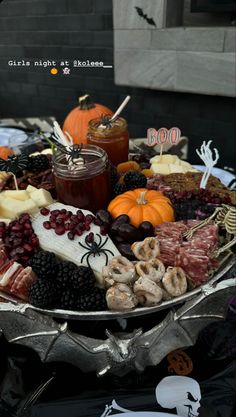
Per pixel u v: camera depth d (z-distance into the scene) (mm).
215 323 826
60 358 717
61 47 3000
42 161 1120
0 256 799
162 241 814
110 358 683
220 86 2467
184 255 760
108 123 1168
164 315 830
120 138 1169
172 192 1028
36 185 1073
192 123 2826
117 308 717
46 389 697
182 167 1213
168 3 2422
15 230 844
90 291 748
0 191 1044
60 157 979
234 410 657
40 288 729
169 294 736
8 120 2438
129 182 1034
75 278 730
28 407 664
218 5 2357
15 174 1061
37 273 765
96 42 2898
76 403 667
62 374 730
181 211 955
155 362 722
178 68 2568
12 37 3066
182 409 659
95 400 672
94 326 809
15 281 751
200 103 2713
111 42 2840
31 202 939
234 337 793
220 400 669
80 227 844
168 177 1122
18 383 712
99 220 863
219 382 696
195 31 2381
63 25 2912
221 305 738
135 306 723
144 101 2953
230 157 2781
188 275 770
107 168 982
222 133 2730
